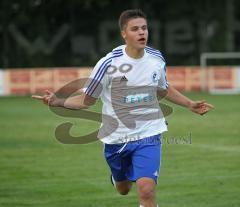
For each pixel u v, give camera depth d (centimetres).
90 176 2958
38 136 4519
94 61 11688
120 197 2519
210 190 2609
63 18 12812
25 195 2567
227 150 3684
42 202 2444
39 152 3750
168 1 12638
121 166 1894
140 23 1781
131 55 1811
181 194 2545
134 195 2547
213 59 10412
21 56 11681
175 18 12781
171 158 3419
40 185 2762
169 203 2397
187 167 3138
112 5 12788
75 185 2756
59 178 2920
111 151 1875
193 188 2653
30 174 3031
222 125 5016
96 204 2403
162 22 12962
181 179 2844
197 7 12469
